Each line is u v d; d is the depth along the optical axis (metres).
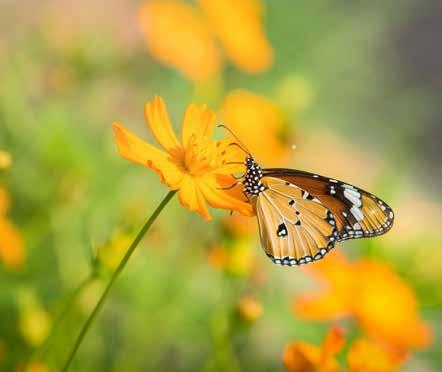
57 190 0.65
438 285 0.65
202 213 0.53
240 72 0.93
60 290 0.65
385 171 0.70
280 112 0.71
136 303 0.66
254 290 0.67
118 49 0.76
